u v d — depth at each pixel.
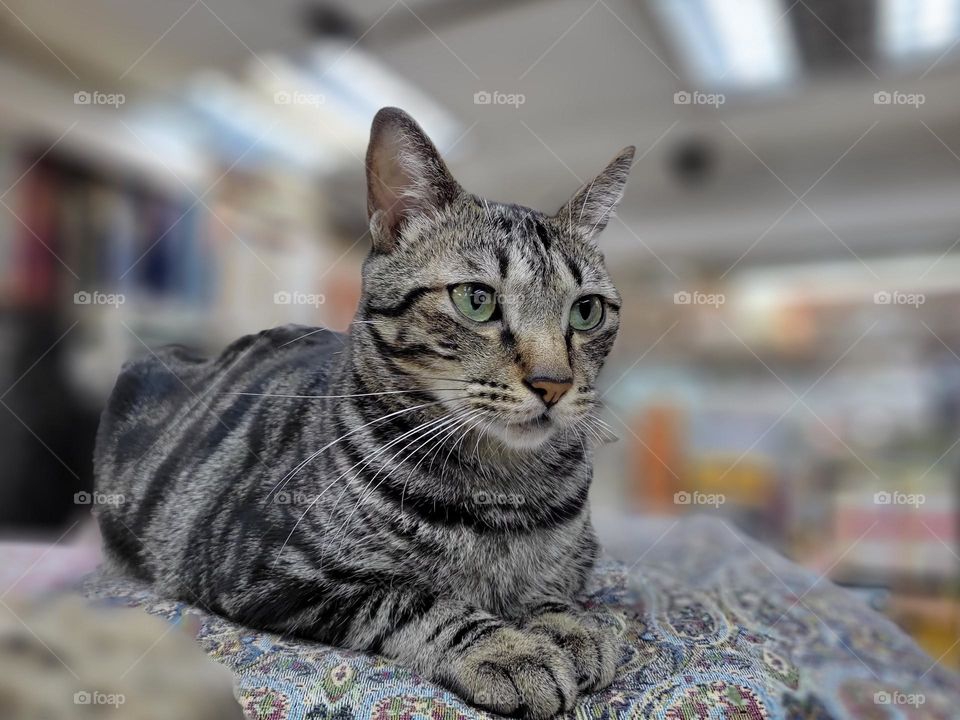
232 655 0.21
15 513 0.33
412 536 0.23
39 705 0.19
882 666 0.28
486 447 0.24
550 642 0.21
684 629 0.25
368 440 0.24
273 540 0.23
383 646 0.21
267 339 0.33
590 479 0.27
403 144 0.25
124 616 0.23
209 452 0.28
